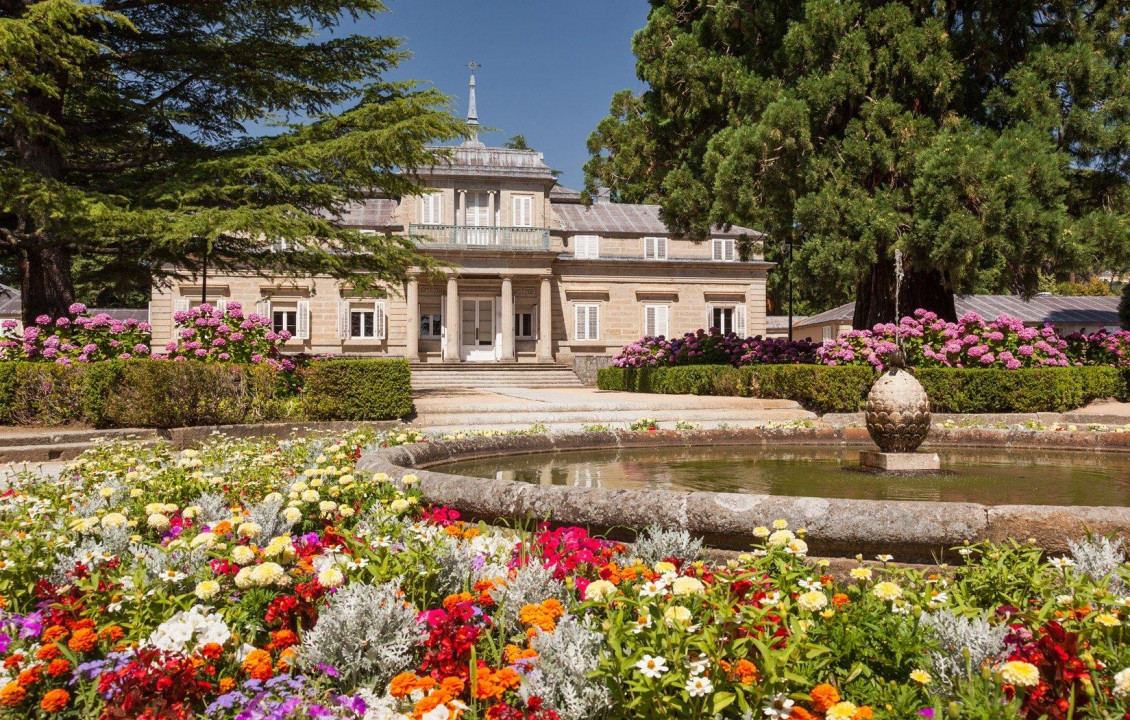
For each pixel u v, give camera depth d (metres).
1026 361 15.02
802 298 47.44
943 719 1.77
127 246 15.73
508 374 27.28
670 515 3.38
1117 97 15.54
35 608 2.54
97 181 16.02
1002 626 2.01
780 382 15.34
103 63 15.19
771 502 3.24
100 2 14.72
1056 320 35.25
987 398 13.91
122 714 1.74
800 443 8.37
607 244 33.28
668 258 33.50
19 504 4.23
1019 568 2.51
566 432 7.80
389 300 30.66
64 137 14.84
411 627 2.18
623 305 32.66
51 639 2.10
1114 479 5.46
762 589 2.28
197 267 17.53
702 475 5.91
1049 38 16.81
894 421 6.13
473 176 30.45
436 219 30.52
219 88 16.52
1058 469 6.15
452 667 1.98
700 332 21.81
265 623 2.47
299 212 14.58
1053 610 2.15
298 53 16.27
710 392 18.08
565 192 35.56
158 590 2.42
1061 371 14.15
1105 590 2.20
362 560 2.70
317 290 30.42
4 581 2.57
